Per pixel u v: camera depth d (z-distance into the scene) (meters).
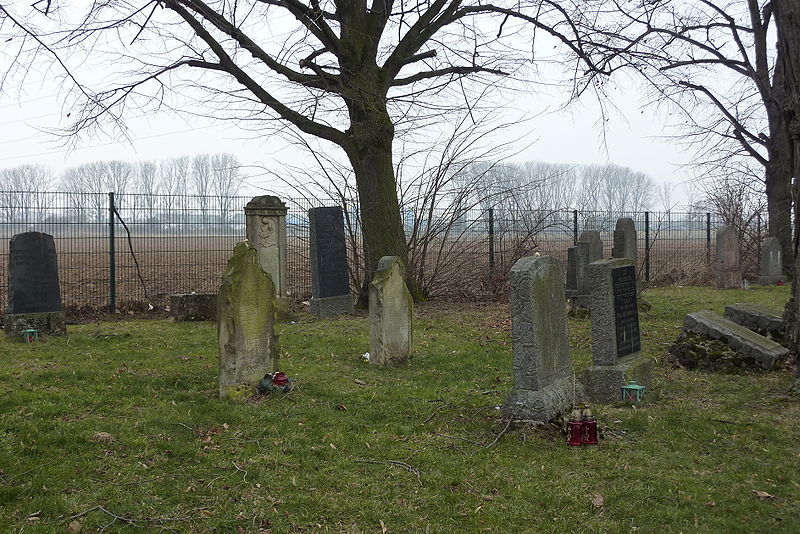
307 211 16.89
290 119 17.09
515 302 6.99
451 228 19.59
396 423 7.31
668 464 6.04
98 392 8.20
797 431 6.89
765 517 5.01
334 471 5.88
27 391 8.15
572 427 6.51
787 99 9.16
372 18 17.52
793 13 8.88
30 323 12.24
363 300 17.86
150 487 5.45
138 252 18.88
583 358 10.90
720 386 8.84
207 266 21.94
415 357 10.99
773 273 23.66
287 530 4.82
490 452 6.36
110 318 16.16
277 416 7.38
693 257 28.03
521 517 5.04
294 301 18.94
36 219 16.67
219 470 5.84
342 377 9.46
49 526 4.75
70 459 5.96
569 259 17.48
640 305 16.33
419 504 5.25
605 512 5.12
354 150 17.70
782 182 24.50
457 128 18.67
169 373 9.39
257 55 15.70
